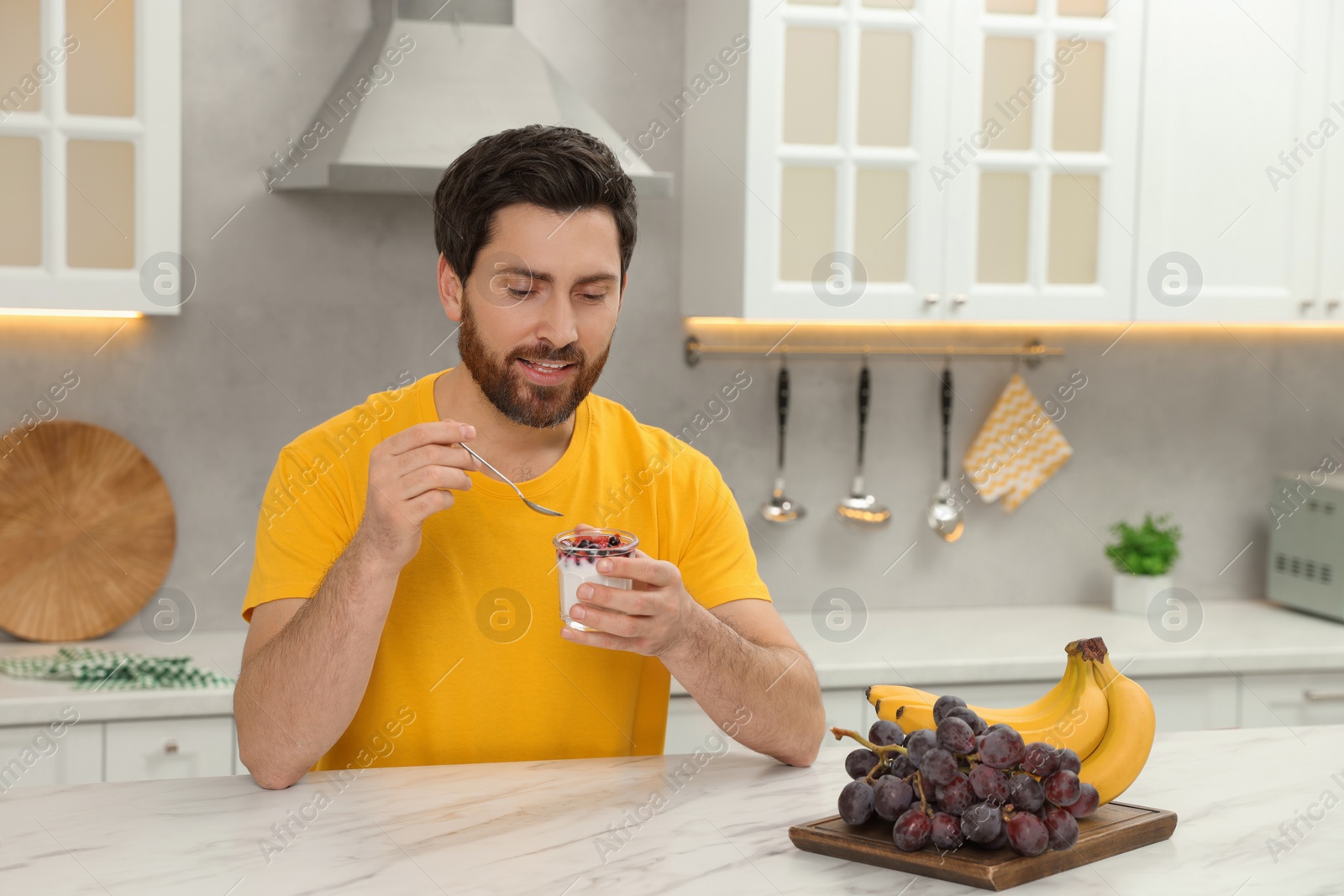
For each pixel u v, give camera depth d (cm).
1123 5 254
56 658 233
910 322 261
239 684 120
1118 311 260
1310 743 133
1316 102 262
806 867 97
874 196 249
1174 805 112
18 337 247
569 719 134
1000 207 255
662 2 271
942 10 247
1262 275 265
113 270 226
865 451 288
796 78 243
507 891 91
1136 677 248
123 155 225
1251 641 259
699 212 267
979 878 92
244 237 255
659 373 277
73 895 90
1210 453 303
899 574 291
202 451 257
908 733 110
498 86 233
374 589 114
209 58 251
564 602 112
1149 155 258
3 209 220
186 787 115
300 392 261
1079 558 299
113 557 252
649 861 98
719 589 139
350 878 93
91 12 221
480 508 134
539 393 122
